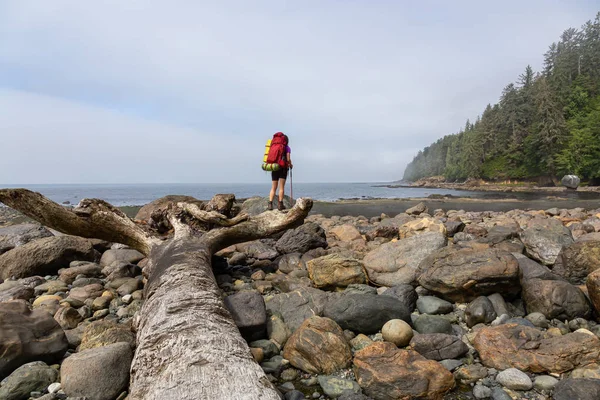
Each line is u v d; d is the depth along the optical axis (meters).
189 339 2.18
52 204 4.60
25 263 5.53
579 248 4.52
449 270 4.22
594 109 70.44
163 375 1.90
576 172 61.72
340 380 2.79
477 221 13.40
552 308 3.57
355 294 3.82
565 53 83.44
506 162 77.69
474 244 4.80
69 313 3.82
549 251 5.29
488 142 87.94
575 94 74.94
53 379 2.67
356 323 3.51
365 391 2.68
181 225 5.39
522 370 2.82
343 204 27.72
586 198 34.66
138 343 2.55
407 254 5.00
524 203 27.88
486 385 2.72
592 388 2.38
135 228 5.23
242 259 6.46
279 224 5.50
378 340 3.43
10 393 2.45
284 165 7.30
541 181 68.62
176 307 2.66
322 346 3.03
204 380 1.79
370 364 2.79
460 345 3.09
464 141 107.81
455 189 73.88
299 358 3.06
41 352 2.87
